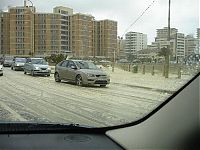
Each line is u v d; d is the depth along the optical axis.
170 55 27.80
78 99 13.32
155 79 25.91
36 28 79.44
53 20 78.69
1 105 11.04
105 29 78.69
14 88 17.77
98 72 19.78
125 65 46.28
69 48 80.31
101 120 8.36
